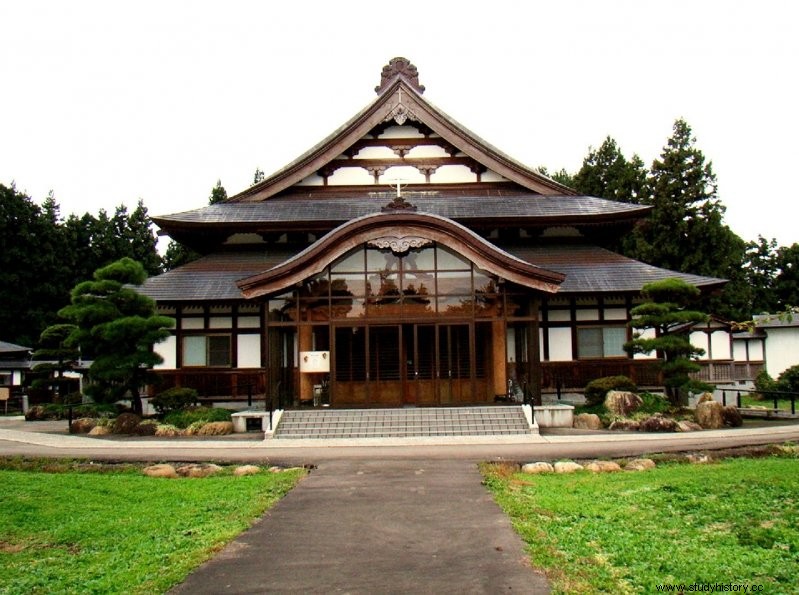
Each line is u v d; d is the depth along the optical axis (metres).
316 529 11.56
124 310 28.50
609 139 67.31
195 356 33.09
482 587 8.48
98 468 18.31
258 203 36.28
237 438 25.03
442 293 28.03
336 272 28.19
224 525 11.86
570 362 32.38
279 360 28.56
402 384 28.50
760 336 57.72
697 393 30.62
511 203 35.75
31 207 71.12
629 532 11.18
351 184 37.22
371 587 8.56
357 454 20.53
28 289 69.56
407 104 36.12
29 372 52.12
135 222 81.19
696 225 57.56
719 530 11.41
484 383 28.89
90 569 9.63
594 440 22.91
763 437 23.06
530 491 14.65
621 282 32.72
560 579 8.72
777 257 78.56
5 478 16.88
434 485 15.37
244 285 27.30
